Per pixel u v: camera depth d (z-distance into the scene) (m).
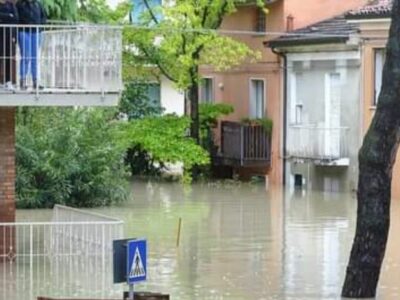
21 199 45.72
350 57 52.19
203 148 59.53
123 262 18.17
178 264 31.97
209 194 51.94
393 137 25.75
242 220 42.34
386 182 25.88
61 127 46.81
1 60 29.69
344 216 43.66
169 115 58.66
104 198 47.00
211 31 55.06
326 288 28.33
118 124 53.41
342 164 52.56
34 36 29.55
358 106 51.84
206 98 64.94
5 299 26.62
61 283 28.67
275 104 57.19
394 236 37.78
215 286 28.59
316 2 56.84
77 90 29.62
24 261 32.03
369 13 50.31
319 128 53.62
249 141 57.88
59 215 36.44
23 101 29.42
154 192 52.75
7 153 30.94
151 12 56.94
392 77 25.58
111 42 29.78
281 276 30.08
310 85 54.72
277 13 57.25
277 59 56.94
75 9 38.22
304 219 42.69
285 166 56.25
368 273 26.12
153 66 58.88
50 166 45.84
